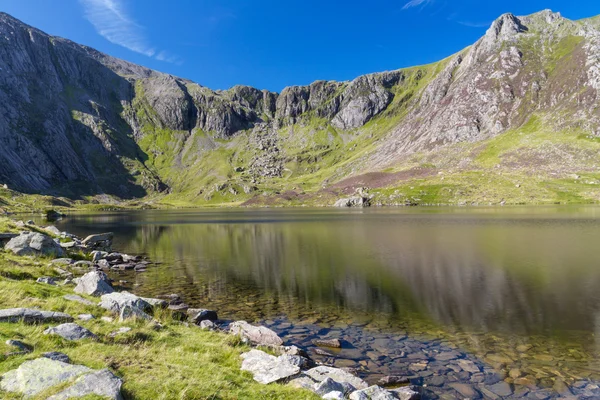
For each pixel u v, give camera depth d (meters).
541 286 32.50
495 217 109.94
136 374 10.63
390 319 24.19
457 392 14.14
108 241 58.06
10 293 17.34
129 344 13.41
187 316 22.06
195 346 14.73
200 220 140.25
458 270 39.84
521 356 17.97
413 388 14.34
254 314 25.33
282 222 119.25
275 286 33.91
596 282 33.56
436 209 169.12
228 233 87.19
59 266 32.66
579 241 59.44
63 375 9.38
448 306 27.11
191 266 44.47
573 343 19.78
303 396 10.91
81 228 101.75
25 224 51.81
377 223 103.69
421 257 48.34
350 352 18.41
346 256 50.34
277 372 12.68
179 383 10.40
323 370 13.75
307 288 33.03
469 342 19.95
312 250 56.66
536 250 51.69
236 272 40.62
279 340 18.39
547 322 23.34
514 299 28.67
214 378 11.30
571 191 187.00
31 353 10.68
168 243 68.69
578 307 26.36
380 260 46.84
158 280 36.47
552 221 93.06
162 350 13.40
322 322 23.61
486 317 24.50
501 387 14.62
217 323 22.88
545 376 15.70
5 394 8.41
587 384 14.93
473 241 62.03
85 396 8.48
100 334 13.95
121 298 19.31
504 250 52.25
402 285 33.75
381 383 14.73
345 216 142.12
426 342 19.95
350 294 30.84
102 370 9.71
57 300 17.64
